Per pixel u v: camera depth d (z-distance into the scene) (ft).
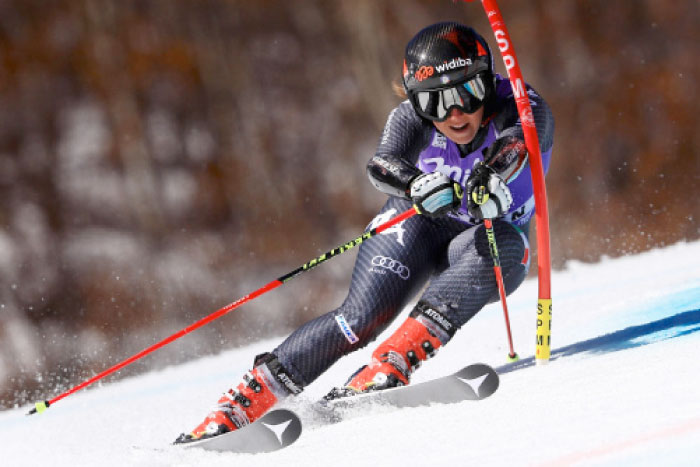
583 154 206.90
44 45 219.00
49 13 221.25
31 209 203.92
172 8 227.40
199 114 222.69
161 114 220.84
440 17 231.91
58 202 206.69
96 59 221.25
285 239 205.57
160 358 123.44
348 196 214.07
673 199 187.83
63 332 173.88
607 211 182.91
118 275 187.83
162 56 224.33
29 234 198.80
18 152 210.38
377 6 230.48
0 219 200.54
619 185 198.90
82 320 178.19
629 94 214.90
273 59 229.25
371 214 209.46
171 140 218.38
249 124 223.10
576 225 178.91
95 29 222.69
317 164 219.20
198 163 216.54
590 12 221.46
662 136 209.46
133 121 217.77
